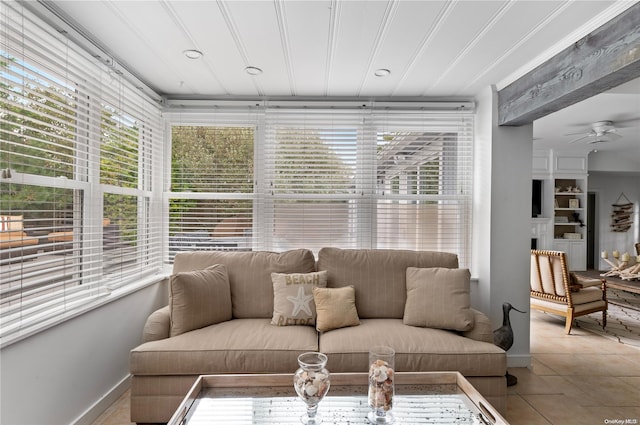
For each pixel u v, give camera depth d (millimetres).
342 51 2354
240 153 3271
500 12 1878
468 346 2152
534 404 2367
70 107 2078
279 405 1604
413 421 1505
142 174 2943
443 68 2619
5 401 1581
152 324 2240
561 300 3887
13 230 1659
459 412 1580
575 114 4344
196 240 3264
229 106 3236
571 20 1938
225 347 2080
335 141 3277
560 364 3025
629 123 4770
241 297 2639
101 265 2332
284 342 2146
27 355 1690
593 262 8594
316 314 2480
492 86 2963
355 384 1780
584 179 7168
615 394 2510
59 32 1932
